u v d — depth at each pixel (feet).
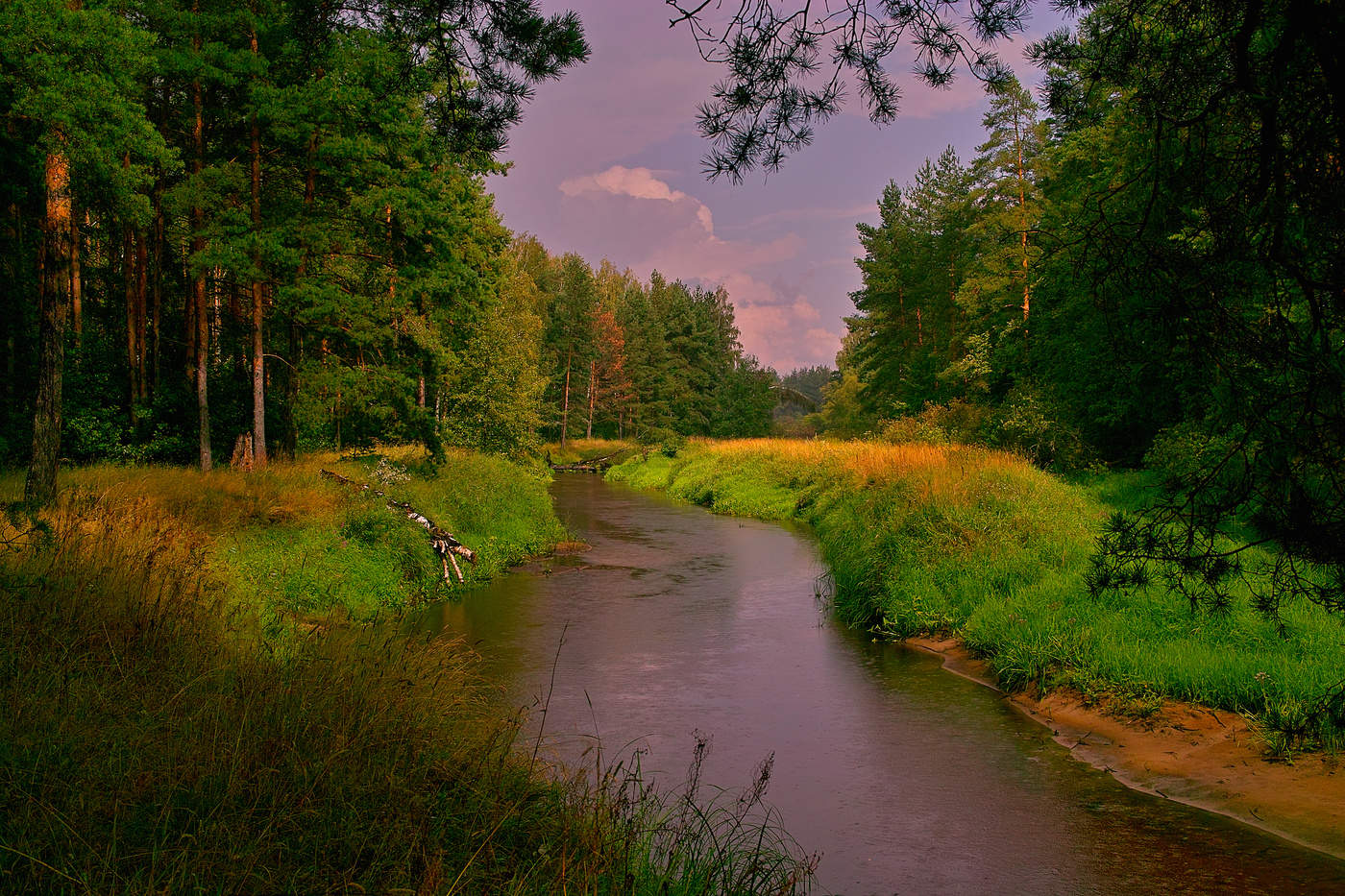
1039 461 76.89
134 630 19.99
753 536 68.90
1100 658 27.02
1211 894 15.67
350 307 56.24
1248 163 11.19
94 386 62.49
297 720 15.44
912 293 155.94
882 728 25.23
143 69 38.19
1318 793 18.95
